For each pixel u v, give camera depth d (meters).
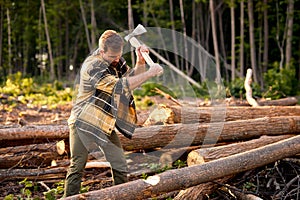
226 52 39.06
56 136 8.80
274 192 7.96
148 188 6.42
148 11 34.53
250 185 8.00
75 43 40.06
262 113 10.06
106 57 6.88
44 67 39.03
